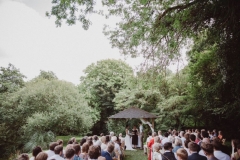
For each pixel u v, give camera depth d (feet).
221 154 11.91
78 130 70.49
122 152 32.14
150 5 23.31
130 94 67.00
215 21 23.93
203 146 10.64
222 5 20.95
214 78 35.17
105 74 99.76
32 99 65.87
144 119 48.47
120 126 79.25
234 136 44.86
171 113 55.93
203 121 52.85
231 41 23.65
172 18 23.15
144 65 28.04
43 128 61.36
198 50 35.24
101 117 98.48
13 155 60.29
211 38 27.37
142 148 44.96
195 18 23.81
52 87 68.39
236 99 31.40
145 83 28.76
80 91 100.78
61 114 60.90
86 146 14.99
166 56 27.55
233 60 24.79
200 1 21.50
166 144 13.20
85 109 70.64
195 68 37.42
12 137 64.39
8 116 66.28
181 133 24.54
